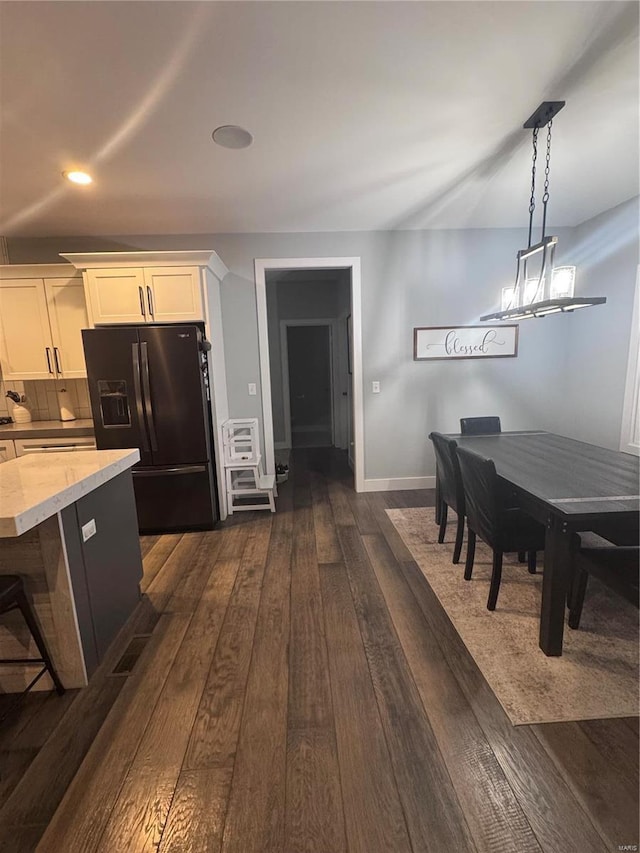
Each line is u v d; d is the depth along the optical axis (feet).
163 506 10.71
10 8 4.39
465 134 7.30
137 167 8.02
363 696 5.26
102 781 4.26
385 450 13.57
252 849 3.63
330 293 19.88
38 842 3.73
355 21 4.75
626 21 4.85
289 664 5.89
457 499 8.45
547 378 13.50
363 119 6.74
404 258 12.62
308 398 28.32
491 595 6.98
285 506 12.46
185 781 4.24
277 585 8.03
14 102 5.97
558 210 11.33
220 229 11.87
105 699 5.37
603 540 8.44
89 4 4.39
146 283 10.62
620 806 3.87
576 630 6.41
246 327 12.66
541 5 4.62
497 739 4.60
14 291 11.24
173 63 5.32
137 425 10.49
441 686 5.39
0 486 5.45
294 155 7.82
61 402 12.34
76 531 5.68
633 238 10.75
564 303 6.70
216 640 6.47
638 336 10.89
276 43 5.05
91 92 5.83
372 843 3.65
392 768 4.31
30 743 4.75
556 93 6.20
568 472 7.08
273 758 4.46
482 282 12.87
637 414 11.09
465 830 3.72
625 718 4.84
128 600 7.13
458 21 4.79
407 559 8.94
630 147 7.91
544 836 3.66
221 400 12.19
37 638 5.31
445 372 13.25
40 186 8.66
